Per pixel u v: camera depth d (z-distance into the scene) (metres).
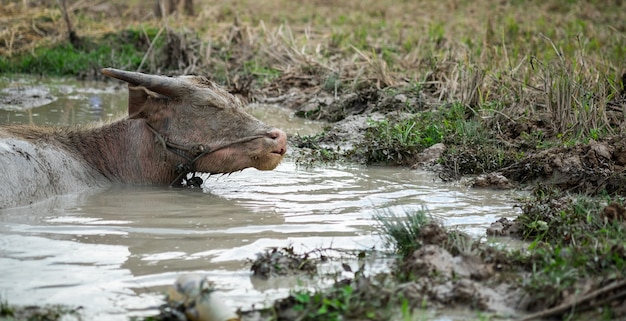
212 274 20.62
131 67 57.03
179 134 28.89
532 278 19.45
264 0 85.06
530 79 42.00
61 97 48.56
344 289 18.64
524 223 23.91
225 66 54.09
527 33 59.69
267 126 28.91
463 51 50.12
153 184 29.67
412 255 20.70
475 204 27.64
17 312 17.98
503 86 39.97
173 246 22.70
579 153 30.97
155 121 29.06
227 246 22.75
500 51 51.91
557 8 82.25
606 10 81.12
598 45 53.19
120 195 28.03
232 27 61.88
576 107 35.44
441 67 46.59
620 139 32.09
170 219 25.31
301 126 42.34
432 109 40.53
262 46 56.69
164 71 56.16
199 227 24.52
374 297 18.52
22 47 61.09
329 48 59.03
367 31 68.38
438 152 33.94
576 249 20.77
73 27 62.19
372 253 22.17
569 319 17.53
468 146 34.28
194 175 29.98
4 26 64.19
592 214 24.25
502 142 34.88
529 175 30.75
